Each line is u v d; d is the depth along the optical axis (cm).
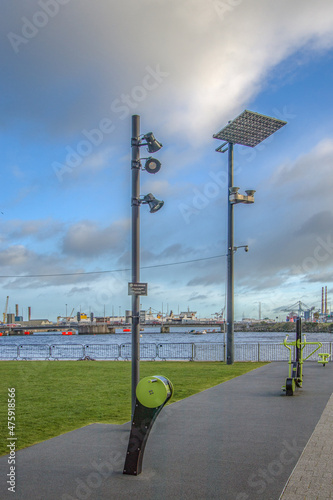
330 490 545
